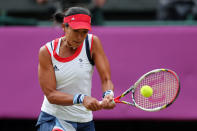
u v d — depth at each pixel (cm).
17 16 3338
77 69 1250
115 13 3241
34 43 2005
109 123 2203
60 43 1257
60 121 1315
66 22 1211
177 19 2472
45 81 1255
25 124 2225
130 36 1956
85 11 1209
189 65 1917
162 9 2488
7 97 2014
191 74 1917
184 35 1922
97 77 1950
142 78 1265
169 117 1925
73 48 1246
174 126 2198
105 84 1274
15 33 2016
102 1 2288
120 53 1961
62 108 1305
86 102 1189
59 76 1259
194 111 1906
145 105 1344
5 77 2017
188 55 1919
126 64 1956
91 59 1284
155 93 1331
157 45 1939
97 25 2292
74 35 1186
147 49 1945
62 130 1301
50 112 1324
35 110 1995
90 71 1291
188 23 2433
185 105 1914
